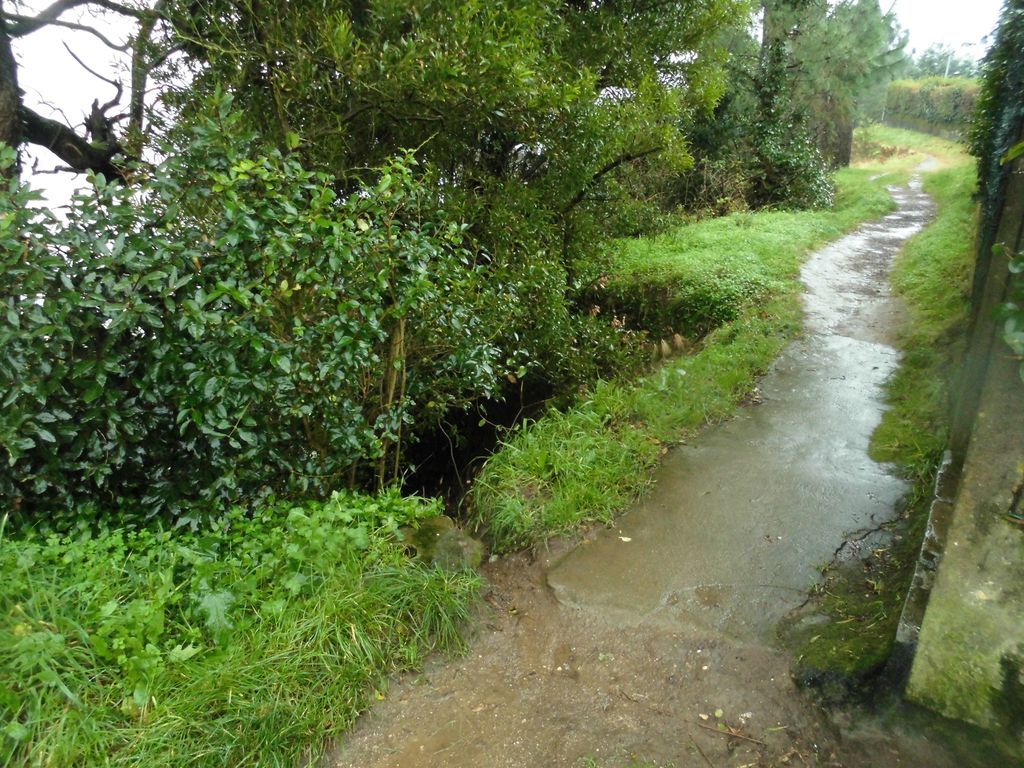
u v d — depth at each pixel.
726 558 3.74
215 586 3.02
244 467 3.57
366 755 2.62
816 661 2.88
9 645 2.43
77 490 3.35
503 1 5.26
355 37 4.91
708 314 8.84
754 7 14.41
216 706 2.55
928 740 2.43
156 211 3.28
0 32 4.91
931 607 2.47
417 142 5.71
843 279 9.56
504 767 2.58
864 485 4.34
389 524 3.62
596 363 7.83
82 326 3.01
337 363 3.51
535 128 6.04
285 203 3.31
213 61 4.88
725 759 2.58
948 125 29.06
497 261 6.26
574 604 3.48
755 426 5.29
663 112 7.63
